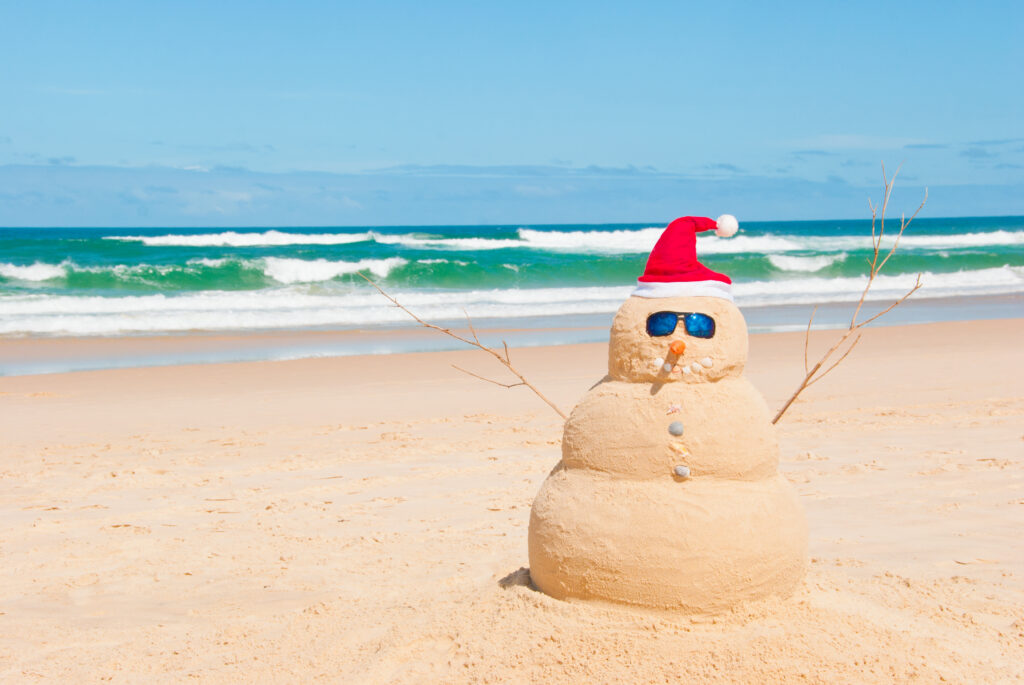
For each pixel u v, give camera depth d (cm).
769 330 2072
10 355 1736
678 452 410
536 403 1220
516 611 430
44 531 709
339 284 3056
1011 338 1805
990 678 389
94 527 717
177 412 1196
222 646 477
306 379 1445
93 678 445
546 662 388
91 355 1744
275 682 418
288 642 470
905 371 1393
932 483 773
